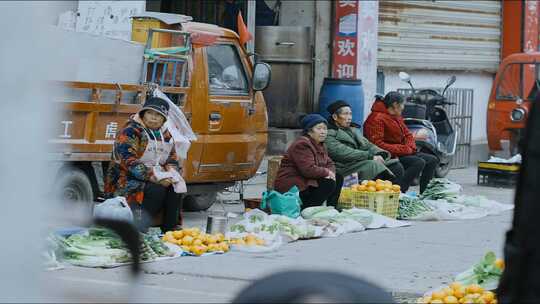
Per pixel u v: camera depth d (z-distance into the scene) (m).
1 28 3.92
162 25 13.58
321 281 2.71
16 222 3.24
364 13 21.47
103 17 16.41
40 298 3.24
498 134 21.39
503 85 21.39
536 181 4.66
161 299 8.85
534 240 4.66
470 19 25.97
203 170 13.89
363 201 14.39
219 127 14.05
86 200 12.14
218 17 21.78
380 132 16.08
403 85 24.05
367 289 2.72
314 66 21.47
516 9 27.02
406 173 16.05
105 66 12.41
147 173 11.72
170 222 12.05
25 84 3.92
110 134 12.25
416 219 14.76
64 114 11.51
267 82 14.63
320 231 12.88
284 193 13.79
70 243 9.93
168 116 12.12
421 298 8.91
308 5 21.50
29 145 3.79
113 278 9.05
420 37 24.31
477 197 15.88
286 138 20.62
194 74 13.65
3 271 3.19
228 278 10.00
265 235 11.87
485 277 8.96
